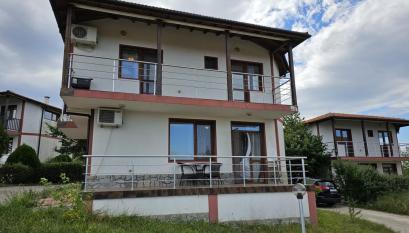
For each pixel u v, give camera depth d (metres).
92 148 9.95
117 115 10.16
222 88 12.16
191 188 8.65
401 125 28.36
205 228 7.96
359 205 18.44
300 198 7.36
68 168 20.38
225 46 11.90
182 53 11.83
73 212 6.94
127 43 11.16
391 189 19.03
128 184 10.02
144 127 10.65
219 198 8.85
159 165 10.51
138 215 7.98
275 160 11.97
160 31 10.32
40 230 6.02
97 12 10.10
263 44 13.20
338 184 19.72
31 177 19.05
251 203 9.12
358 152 26.14
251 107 10.85
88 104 9.77
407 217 15.08
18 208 7.39
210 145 11.60
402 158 26.17
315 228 9.16
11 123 25.08
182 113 11.20
